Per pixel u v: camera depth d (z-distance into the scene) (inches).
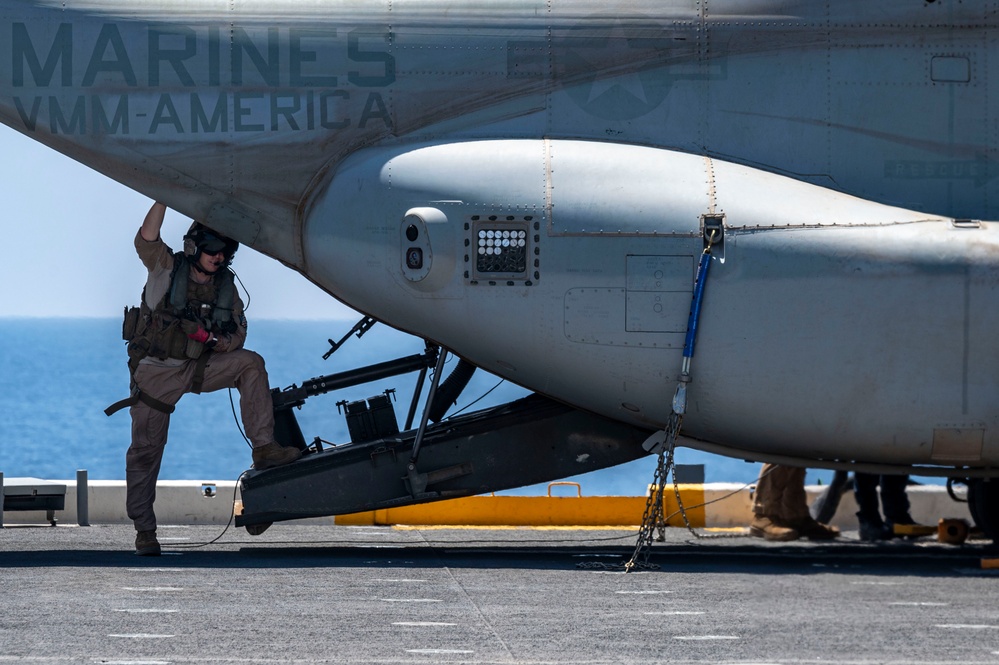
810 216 1170.6
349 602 961.5
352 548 1314.0
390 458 1266.0
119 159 1259.8
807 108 1237.7
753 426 1203.9
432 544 1362.0
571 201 1189.7
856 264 1149.1
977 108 1240.2
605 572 1141.1
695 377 1177.4
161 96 1254.9
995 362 1146.7
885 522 1497.3
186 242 1238.3
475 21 1257.4
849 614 930.7
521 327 1201.4
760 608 954.7
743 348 1162.0
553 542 1393.9
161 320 1216.2
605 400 1229.7
